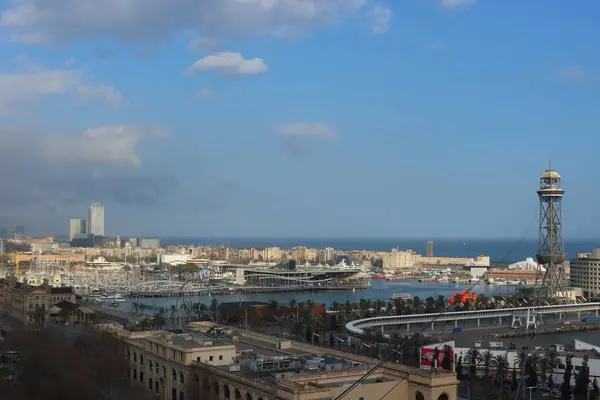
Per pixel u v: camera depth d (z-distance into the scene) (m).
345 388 161.00
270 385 169.00
